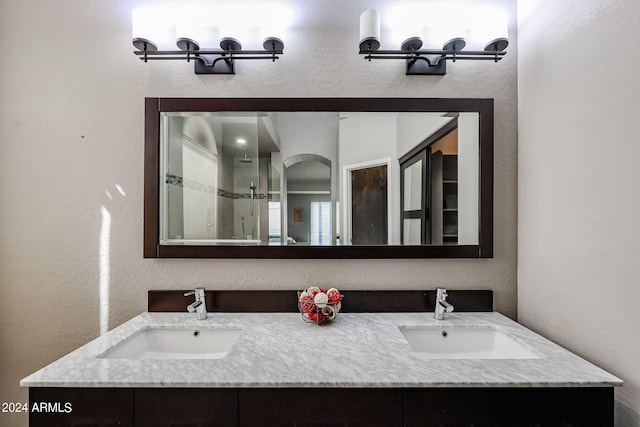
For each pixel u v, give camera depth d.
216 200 1.30
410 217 1.29
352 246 1.29
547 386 0.76
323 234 1.29
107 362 0.85
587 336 0.92
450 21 1.23
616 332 0.83
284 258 1.28
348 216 1.29
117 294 1.29
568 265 1.00
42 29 1.28
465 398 0.78
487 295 1.28
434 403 0.78
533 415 0.77
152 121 1.27
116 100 1.28
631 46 0.79
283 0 1.30
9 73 1.28
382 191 1.29
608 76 0.85
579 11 0.95
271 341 0.98
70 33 1.28
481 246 1.27
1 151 1.27
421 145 1.29
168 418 0.77
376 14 1.17
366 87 1.30
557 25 1.05
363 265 1.30
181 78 1.29
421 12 1.29
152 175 1.27
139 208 1.29
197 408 0.78
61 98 1.28
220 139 1.30
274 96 1.30
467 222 1.28
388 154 1.30
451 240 1.28
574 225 0.97
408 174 1.29
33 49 1.28
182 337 1.15
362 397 0.78
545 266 1.11
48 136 1.28
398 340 0.99
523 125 1.24
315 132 1.30
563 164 1.02
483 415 0.78
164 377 0.78
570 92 0.99
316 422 0.78
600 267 0.88
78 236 1.28
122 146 1.28
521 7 1.25
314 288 1.18
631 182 0.79
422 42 1.20
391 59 1.26
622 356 0.81
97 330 1.28
